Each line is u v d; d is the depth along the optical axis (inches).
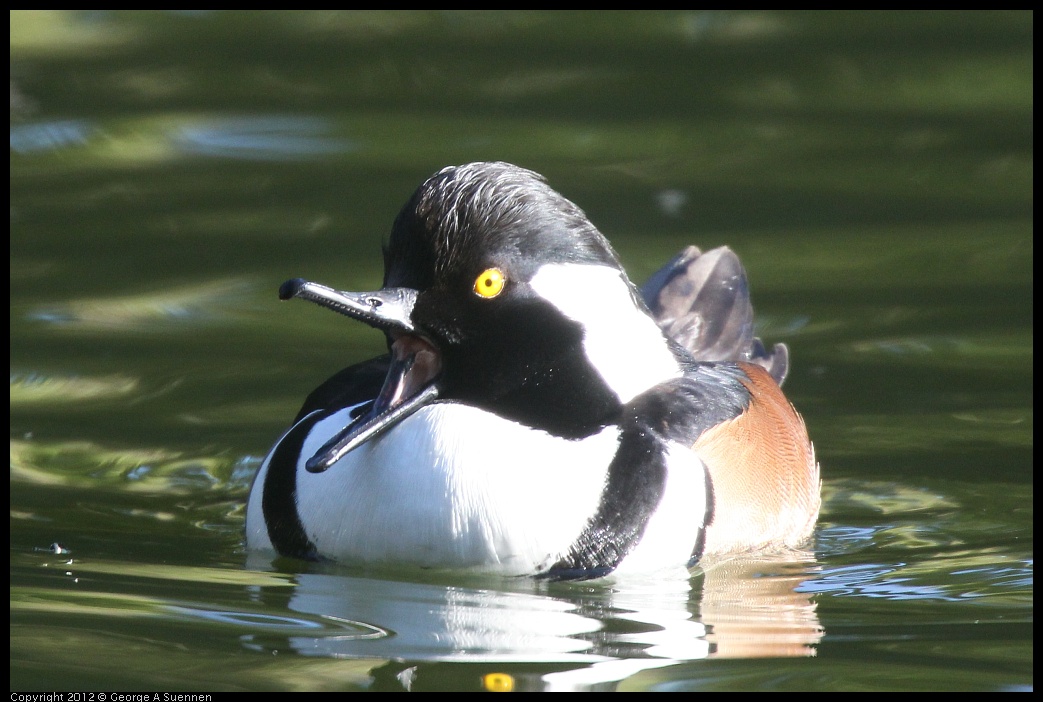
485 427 385.4
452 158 746.8
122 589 381.1
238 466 483.5
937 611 371.9
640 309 407.8
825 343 570.3
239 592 379.2
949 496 464.8
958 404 526.0
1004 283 619.5
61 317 588.4
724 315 509.0
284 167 740.0
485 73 850.8
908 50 872.3
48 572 393.7
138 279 622.8
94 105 801.6
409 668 330.3
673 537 393.7
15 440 494.3
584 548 386.0
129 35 891.4
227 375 547.5
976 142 768.3
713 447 409.7
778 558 415.5
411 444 387.9
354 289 601.0
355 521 391.9
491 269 374.6
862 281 623.8
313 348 572.1
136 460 485.1
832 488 472.7
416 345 392.5
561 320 384.2
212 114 797.9
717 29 913.5
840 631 356.8
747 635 354.0
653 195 710.5
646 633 354.0
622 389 398.9
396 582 387.2
